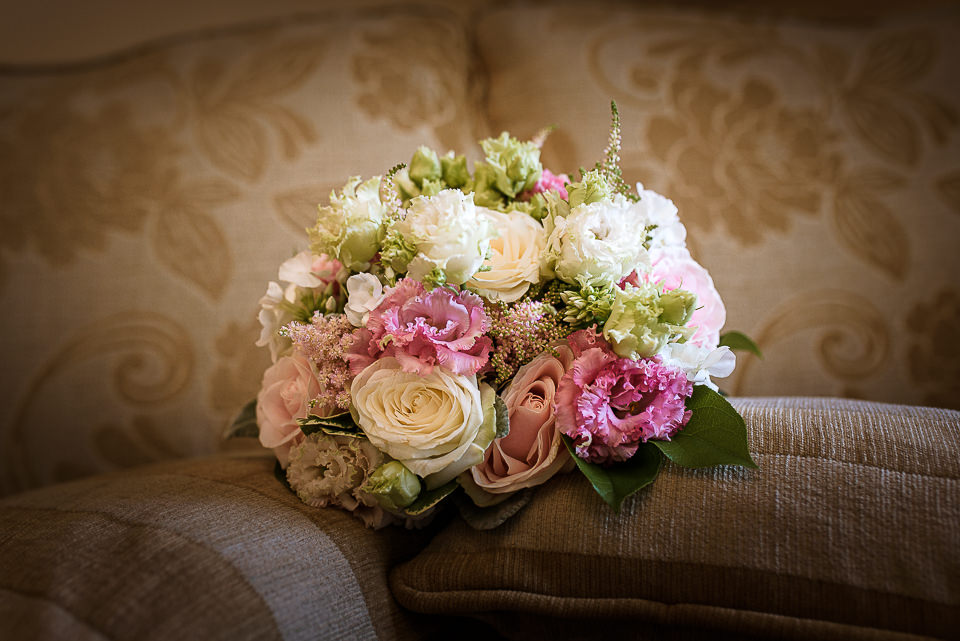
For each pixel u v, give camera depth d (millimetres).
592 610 550
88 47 1194
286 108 880
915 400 798
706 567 536
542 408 588
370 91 890
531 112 895
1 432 820
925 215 831
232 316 833
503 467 594
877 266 824
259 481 645
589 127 867
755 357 819
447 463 567
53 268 838
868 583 515
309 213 850
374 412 575
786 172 851
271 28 944
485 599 562
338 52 911
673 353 594
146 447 826
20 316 829
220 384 828
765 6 1187
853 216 836
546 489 592
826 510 535
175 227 847
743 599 529
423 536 636
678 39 912
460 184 670
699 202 841
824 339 815
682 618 537
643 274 603
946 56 880
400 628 579
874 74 883
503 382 605
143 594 513
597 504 568
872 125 863
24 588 524
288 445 640
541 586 559
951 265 818
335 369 602
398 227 597
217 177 859
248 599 519
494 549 573
